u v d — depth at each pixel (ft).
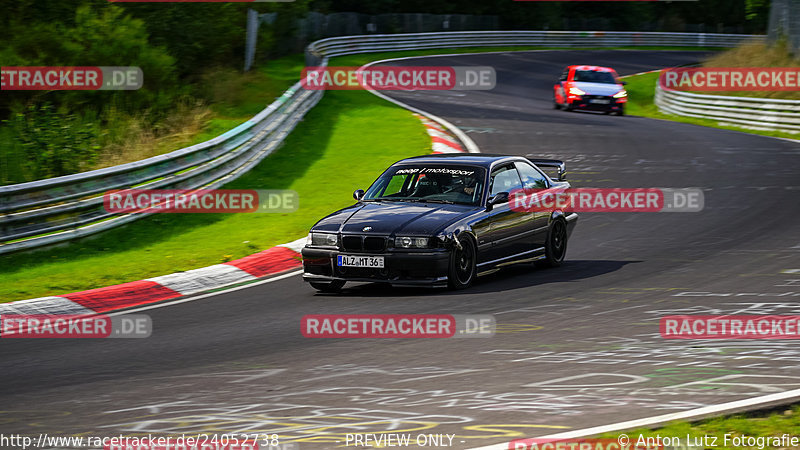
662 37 467.52
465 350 52.21
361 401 42.88
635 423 37.47
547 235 79.71
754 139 166.20
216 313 65.82
